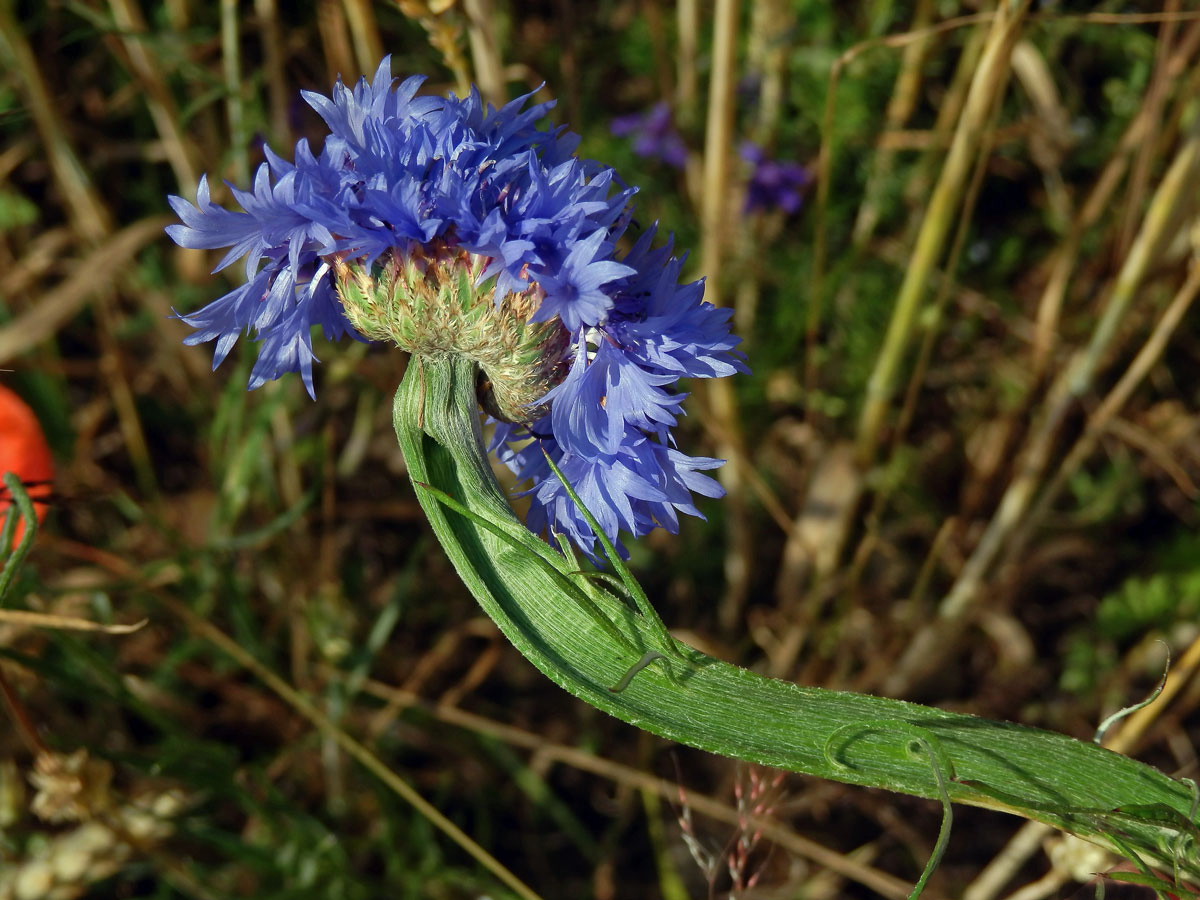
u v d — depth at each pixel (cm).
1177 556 41
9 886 30
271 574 39
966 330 45
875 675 40
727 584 44
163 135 39
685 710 20
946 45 45
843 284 45
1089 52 47
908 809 38
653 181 47
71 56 44
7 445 27
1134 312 39
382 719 36
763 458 45
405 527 45
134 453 40
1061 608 43
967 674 42
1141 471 43
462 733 40
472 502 21
